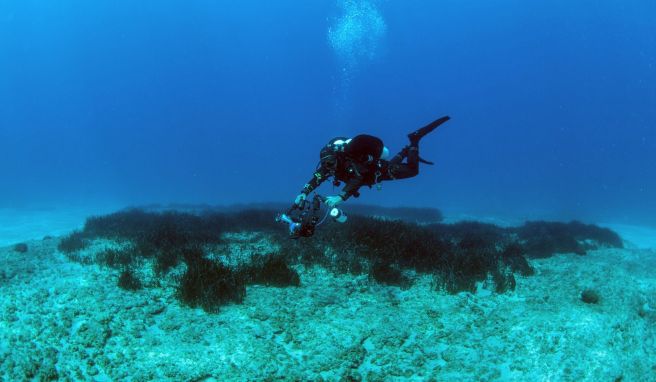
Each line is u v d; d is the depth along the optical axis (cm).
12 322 505
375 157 392
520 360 489
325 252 841
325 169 402
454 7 9088
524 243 1114
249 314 559
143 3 10706
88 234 1026
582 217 2427
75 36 12056
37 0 10025
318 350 490
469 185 5959
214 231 1038
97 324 507
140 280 666
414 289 679
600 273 786
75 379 423
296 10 10362
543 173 9675
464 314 592
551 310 599
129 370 438
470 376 463
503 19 9400
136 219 1217
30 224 1730
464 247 1008
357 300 627
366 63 12975
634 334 571
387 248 826
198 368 443
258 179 8100
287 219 405
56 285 627
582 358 493
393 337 524
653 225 2139
